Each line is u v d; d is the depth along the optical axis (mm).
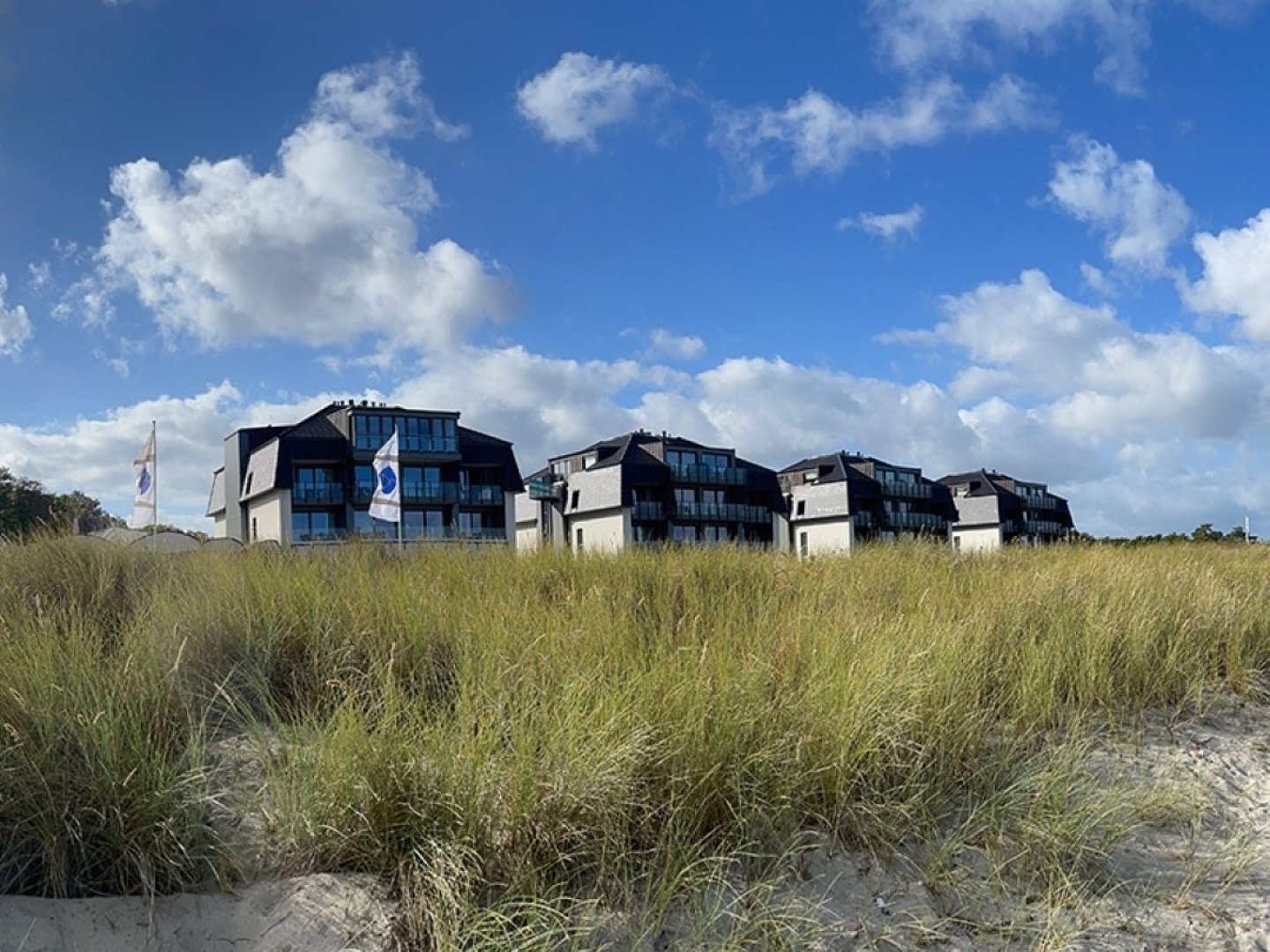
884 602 7910
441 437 50438
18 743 3369
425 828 3492
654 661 4914
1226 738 6137
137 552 7977
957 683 5375
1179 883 4156
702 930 3320
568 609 6598
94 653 4410
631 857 3650
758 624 6102
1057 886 3973
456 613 6055
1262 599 9203
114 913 3109
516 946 3023
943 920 3674
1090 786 4676
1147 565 11305
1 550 7453
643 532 57656
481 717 4102
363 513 48250
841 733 4344
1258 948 3695
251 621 5453
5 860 3197
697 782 3969
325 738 3902
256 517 50094
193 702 4488
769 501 64062
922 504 71562
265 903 3281
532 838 3547
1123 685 6633
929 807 4375
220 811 3637
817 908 3584
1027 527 77062
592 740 3895
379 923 3221
